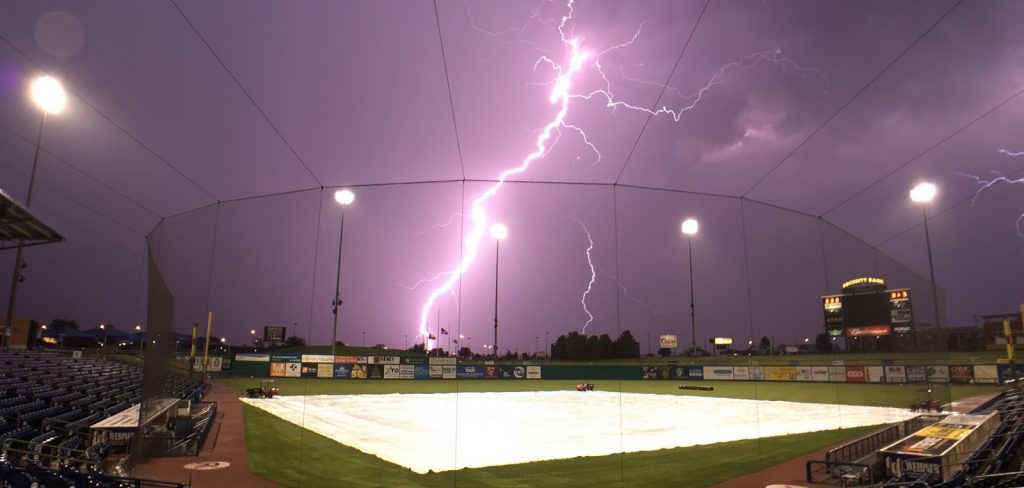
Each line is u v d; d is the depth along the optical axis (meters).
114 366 51.69
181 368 33.25
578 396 49.19
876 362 51.88
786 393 49.62
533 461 19.52
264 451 20.31
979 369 46.81
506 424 30.44
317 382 61.88
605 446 23.00
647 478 16.95
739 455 20.72
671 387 59.09
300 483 15.65
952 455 15.67
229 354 62.94
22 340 57.47
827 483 16.31
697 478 16.94
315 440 23.39
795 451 21.56
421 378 66.81
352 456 20.02
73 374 39.16
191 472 16.64
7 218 14.45
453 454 20.92
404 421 31.16
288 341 70.19
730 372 64.69
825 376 56.94
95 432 18.80
